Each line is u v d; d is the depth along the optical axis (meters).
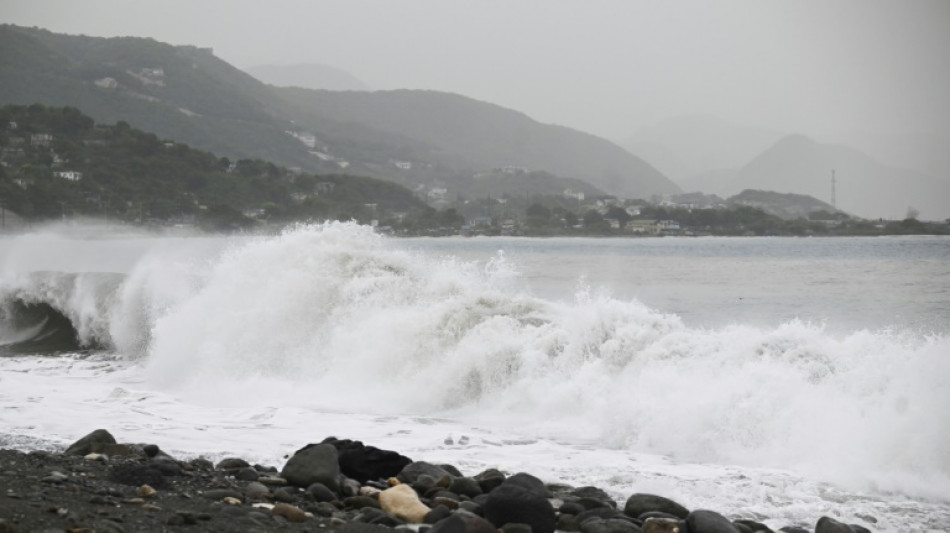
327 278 22.27
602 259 74.81
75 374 21.94
